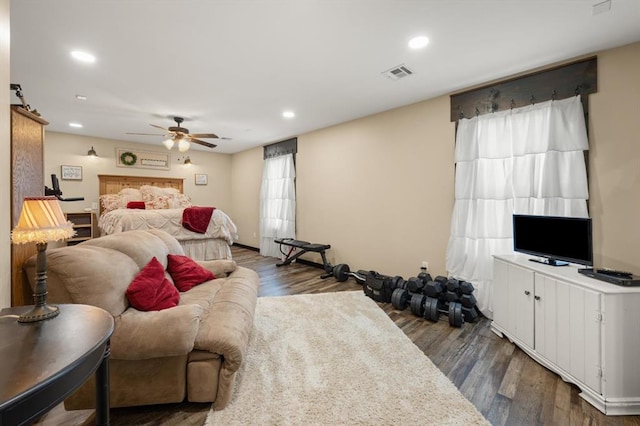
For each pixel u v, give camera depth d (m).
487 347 2.36
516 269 2.37
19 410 0.71
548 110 2.65
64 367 0.81
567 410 1.64
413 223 3.74
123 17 1.98
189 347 1.49
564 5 1.87
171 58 2.56
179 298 2.08
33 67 2.70
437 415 1.56
